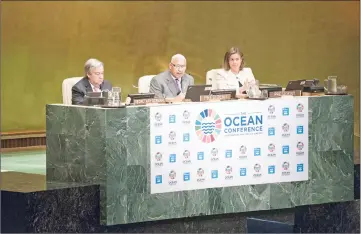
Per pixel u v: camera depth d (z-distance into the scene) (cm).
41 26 1510
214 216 1059
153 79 1146
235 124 1055
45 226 970
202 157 1039
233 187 1059
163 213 1022
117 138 992
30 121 1500
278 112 1079
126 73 1566
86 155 1004
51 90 1516
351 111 1124
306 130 1098
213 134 1044
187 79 1161
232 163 1056
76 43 1538
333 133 1115
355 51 1509
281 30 1562
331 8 1531
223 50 1583
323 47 1538
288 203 1092
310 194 1106
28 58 1500
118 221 999
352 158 1130
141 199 1009
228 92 1071
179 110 1023
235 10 1579
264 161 1074
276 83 1567
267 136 1074
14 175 1078
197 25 1584
